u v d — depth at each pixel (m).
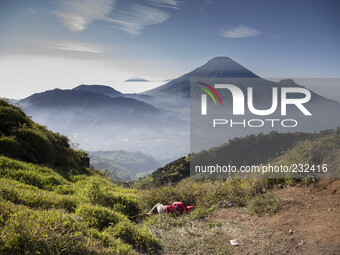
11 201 4.37
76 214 4.48
